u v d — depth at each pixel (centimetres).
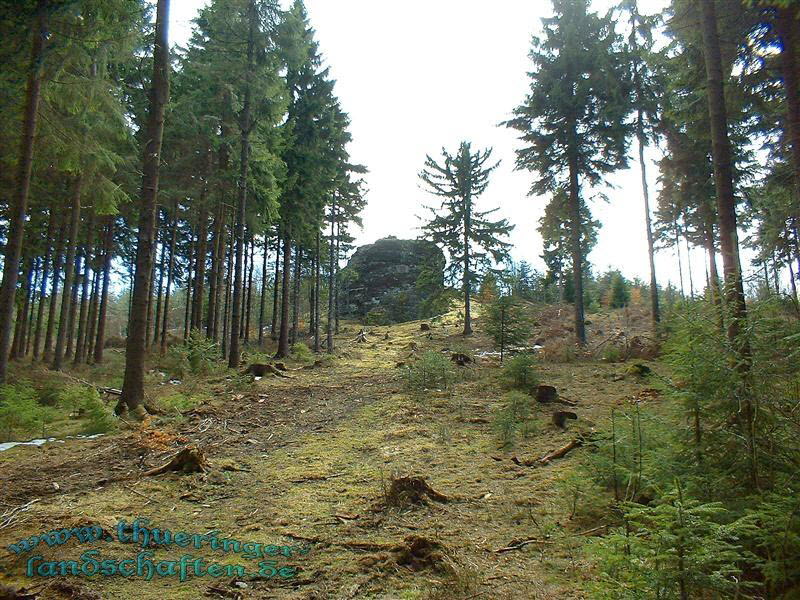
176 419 912
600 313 2977
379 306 4822
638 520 420
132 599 333
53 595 329
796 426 371
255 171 1831
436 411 983
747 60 902
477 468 645
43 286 2327
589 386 1123
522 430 801
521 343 1666
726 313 423
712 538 286
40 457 674
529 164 2058
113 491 550
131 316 993
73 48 995
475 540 436
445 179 3017
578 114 1967
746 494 366
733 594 303
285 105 1730
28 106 1001
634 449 466
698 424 403
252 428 894
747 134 1112
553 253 3731
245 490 575
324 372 1716
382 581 365
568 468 610
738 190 1739
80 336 2050
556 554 404
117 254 2644
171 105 1814
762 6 811
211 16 1667
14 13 905
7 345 973
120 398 963
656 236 2838
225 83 1647
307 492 566
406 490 529
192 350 1595
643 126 1912
